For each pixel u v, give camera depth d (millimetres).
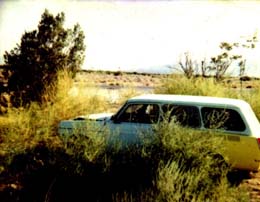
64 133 7086
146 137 6434
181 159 6012
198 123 7051
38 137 7562
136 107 7562
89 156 6098
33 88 10648
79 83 10891
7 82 10859
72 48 11969
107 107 11156
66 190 6090
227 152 6848
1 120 8344
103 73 61875
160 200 5211
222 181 5805
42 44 11188
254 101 11070
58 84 10438
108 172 6059
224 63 14070
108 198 5773
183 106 7234
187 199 5301
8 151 6918
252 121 7031
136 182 5965
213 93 11289
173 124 6234
